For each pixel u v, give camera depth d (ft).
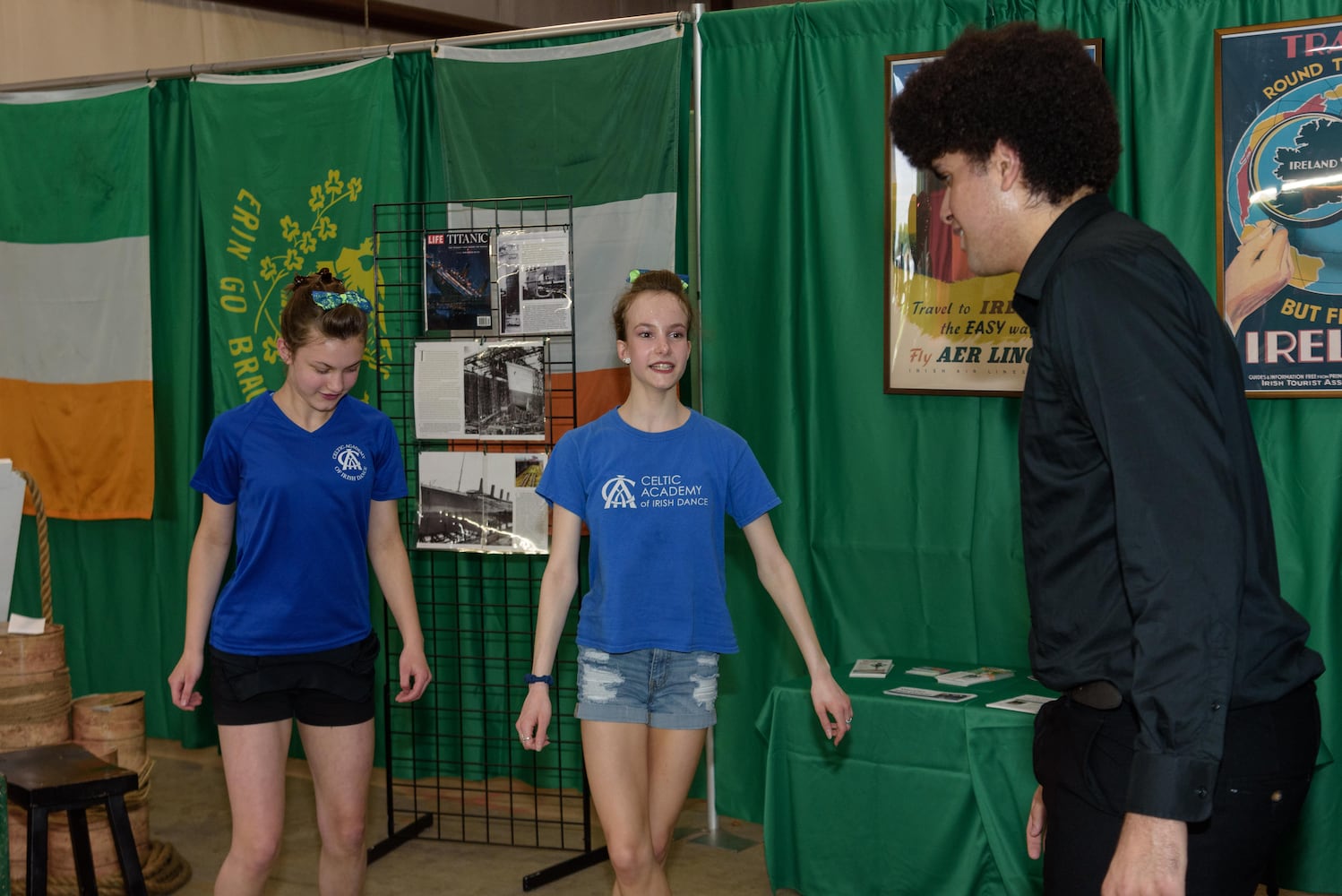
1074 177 4.65
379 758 14.33
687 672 7.99
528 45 13.10
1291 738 4.39
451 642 13.80
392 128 13.24
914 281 11.51
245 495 8.22
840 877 10.24
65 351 14.85
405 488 9.03
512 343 11.85
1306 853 10.49
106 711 10.94
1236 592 3.85
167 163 14.66
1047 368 4.46
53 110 14.70
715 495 8.16
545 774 13.67
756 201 12.16
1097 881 4.49
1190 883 4.33
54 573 15.60
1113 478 4.08
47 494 15.14
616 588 7.95
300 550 8.21
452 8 21.62
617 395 12.64
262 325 13.89
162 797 13.42
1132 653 4.18
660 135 12.24
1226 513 3.88
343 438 8.46
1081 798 4.55
